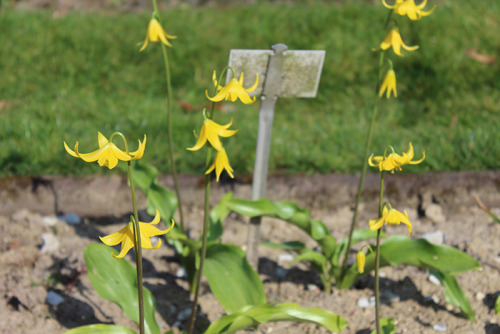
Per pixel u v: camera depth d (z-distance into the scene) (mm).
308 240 3773
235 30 6117
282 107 5148
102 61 5578
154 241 3715
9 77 5266
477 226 3865
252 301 2797
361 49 5793
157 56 5676
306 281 3441
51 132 4395
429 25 6047
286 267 3553
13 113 4637
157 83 5379
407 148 4383
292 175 4066
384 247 2996
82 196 3926
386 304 3211
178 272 3469
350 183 4066
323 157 4297
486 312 3076
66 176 3986
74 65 5504
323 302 3227
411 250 2908
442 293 3244
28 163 4062
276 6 6859
